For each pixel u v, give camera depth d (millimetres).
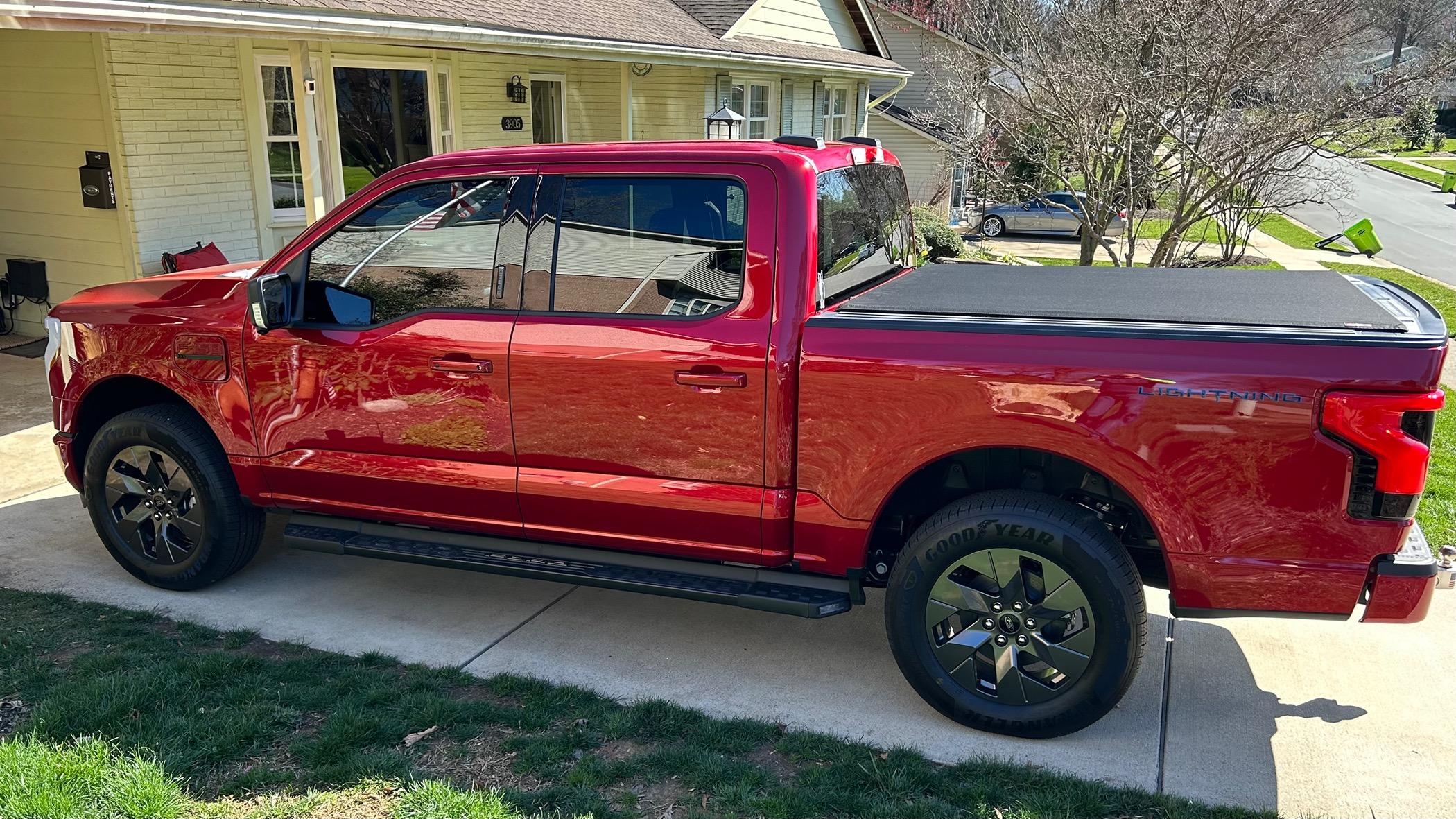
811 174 3645
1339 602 3176
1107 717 3725
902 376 3402
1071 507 3404
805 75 19922
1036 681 3520
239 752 3404
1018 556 3420
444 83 12352
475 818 3043
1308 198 15766
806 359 3510
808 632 4477
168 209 9102
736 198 3633
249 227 9938
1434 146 62688
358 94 11156
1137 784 3318
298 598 4734
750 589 3822
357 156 11266
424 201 4027
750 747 3521
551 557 4105
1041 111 13000
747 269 3605
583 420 3840
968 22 16734
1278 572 3195
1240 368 3086
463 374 3963
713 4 17000
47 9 5594
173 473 4590
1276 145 11328
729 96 16188
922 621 3586
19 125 9086
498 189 3941
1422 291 17672
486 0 10539
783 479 3658
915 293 4016
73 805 3076
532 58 13836
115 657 4000
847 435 3521
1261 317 3322
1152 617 4551
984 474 3811
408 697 3762
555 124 14906
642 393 3729
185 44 9016
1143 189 11953
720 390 3627
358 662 4086
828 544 3688
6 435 6945
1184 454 3174
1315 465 3072
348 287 4191
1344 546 3121
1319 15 11148
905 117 29906
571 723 3646
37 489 6023
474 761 3383
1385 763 3432
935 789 3262
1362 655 4188
